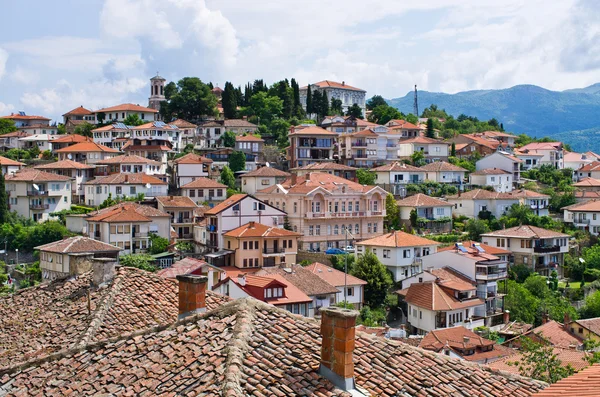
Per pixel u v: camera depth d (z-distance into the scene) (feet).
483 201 405.59
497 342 218.79
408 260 299.17
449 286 247.70
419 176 446.19
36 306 81.30
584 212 390.63
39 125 583.17
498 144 570.05
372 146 486.38
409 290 251.60
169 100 634.43
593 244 374.63
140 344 56.03
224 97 615.16
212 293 75.77
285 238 300.20
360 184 401.49
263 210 319.27
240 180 446.60
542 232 332.60
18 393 54.44
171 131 500.74
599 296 272.92
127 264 268.82
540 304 271.28
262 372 47.98
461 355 179.93
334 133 476.54
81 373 54.19
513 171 487.20
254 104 620.08
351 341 48.65
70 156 444.96
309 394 46.55
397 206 384.68
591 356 137.39
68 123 588.09
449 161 519.60
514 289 272.72
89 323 69.92
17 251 309.63
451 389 54.03
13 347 71.41
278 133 564.30
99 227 306.35
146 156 451.12
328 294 234.79
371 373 52.65
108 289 76.79
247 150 495.41
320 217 341.62
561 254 337.52
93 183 379.96
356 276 270.05
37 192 359.66
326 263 308.81
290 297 209.67
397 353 57.57
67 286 84.12
